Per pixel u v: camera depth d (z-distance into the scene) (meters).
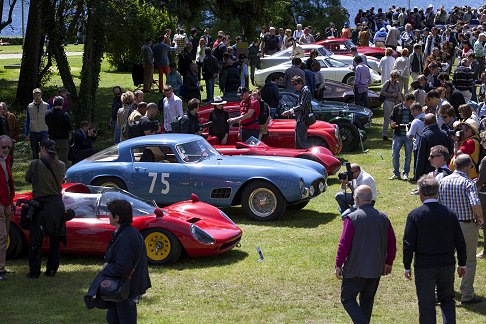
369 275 9.32
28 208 12.34
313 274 12.80
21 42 62.62
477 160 13.62
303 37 41.69
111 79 39.50
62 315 10.82
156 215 13.36
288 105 24.50
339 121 24.25
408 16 56.41
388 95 25.52
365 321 9.27
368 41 45.19
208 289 12.05
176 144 16.50
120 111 21.34
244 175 16.19
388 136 26.53
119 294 8.51
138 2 31.52
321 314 10.88
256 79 35.22
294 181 16.05
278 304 11.32
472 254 11.14
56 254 12.66
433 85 25.16
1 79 39.31
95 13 27.72
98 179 16.48
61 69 28.91
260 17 41.12
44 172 12.38
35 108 20.50
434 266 9.52
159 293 11.81
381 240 9.38
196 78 30.20
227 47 34.28
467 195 10.96
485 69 37.78
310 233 15.42
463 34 44.16
